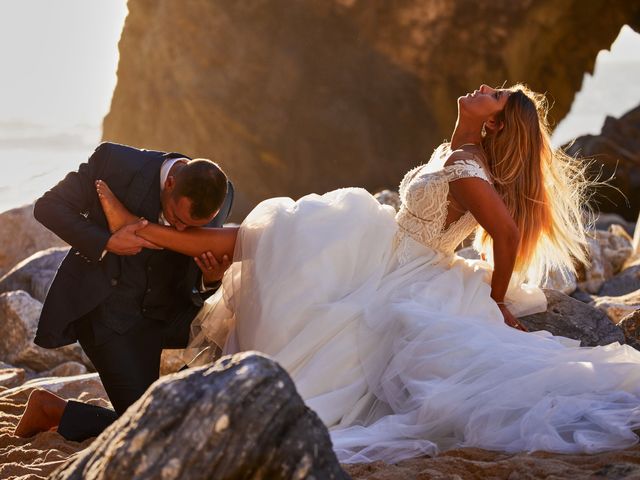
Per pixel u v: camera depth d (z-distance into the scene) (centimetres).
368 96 2323
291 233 412
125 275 402
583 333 475
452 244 437
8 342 682
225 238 414
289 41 2305
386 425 361
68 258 409
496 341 387
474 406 357
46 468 335
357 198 428
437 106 2328
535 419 345
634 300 649
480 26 2248
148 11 2369
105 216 400
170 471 214
